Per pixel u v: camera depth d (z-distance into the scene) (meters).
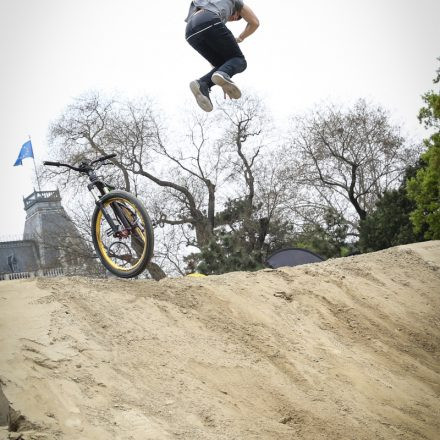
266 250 35.41
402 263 10.73
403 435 6.33
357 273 9.92
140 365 5.99
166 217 34.16
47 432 4.82
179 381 5.92
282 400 6.20
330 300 8.73
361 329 8.34
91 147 34.38
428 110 27.72
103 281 7.39
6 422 5.16
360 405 6.62
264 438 5.46
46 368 5.55
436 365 8.16
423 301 9.62
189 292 7.68
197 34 6.18
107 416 5.16
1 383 5.23
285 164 36.50
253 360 6.70
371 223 28.25
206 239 33.25
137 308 6.96
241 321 7.43
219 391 6.00
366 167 37.34
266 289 8.41
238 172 36.16
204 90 6.33
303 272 9.34
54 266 33.62
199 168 35.94
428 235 26.84
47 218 35.22
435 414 6.96
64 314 6.40
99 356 5.92
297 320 7.92
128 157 33.97
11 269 37.09
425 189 26.44
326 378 6.90
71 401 5.23
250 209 34.47
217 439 5.20
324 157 35.59
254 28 6.55
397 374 7.57
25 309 6.39
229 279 8.44
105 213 7.24
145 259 7.00
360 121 36.41
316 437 5.82
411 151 37.41
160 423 5.21
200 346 6.62
